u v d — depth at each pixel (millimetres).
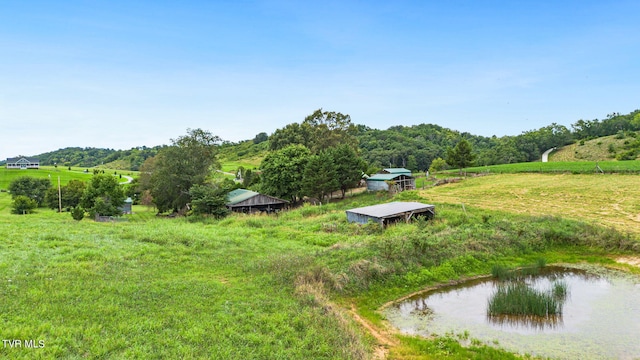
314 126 88812
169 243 25781
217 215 47312
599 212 36969
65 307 13750
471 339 14352
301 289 17281
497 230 28438
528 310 16188
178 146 60000
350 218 36562
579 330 14969
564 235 27844
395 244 23359
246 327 13234
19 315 12875
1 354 10289
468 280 21578
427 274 21109
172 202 61531
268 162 63188
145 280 17594
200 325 13102
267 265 20828
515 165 84562
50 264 18750
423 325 15680
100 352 10852
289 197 62156
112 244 24766
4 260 18859
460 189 57656
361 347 12703
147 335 12195
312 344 12469
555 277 21891
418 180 76938
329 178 59062
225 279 19000
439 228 30812
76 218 44250
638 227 30656
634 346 13633
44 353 10570
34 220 38031
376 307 17672
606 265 24016
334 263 20859
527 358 12914
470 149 86125
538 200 45469
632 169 55094
